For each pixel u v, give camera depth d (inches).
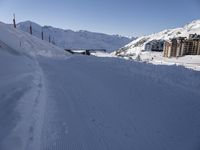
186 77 427.5
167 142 174.4
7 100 243.1
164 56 4608.8
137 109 249.1
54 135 181.0
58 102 275.6
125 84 383.9
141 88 350.0
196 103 270.2
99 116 227.3
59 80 444.5
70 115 228.7
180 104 265.7
